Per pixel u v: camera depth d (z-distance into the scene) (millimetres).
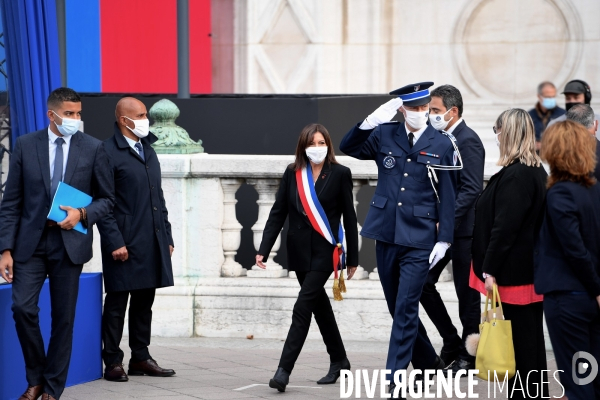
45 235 13742
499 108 34750
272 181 18844
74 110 13695
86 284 15555
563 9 33875
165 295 18906
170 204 18922
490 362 13148
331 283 18688
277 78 35875
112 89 29844
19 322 13602
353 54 35750
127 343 18672
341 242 15234
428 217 14039
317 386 15359
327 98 21750
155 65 32219
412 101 14016
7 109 18641
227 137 21359
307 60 35469
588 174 12078
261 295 18719
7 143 18703
